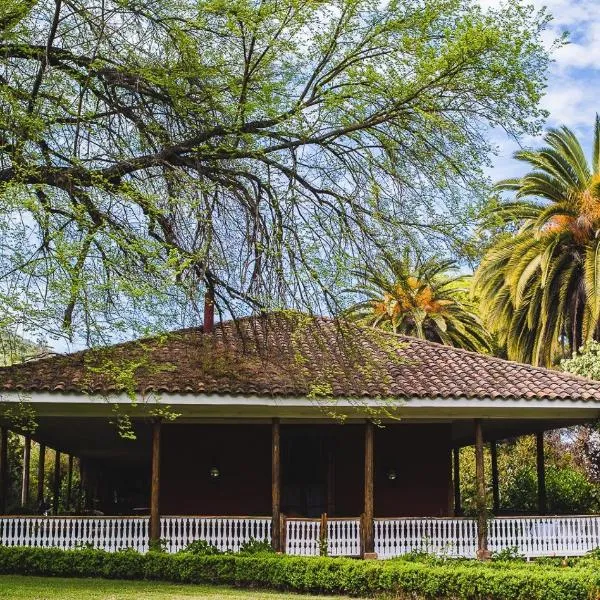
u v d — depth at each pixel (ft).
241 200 40.52
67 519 52.47
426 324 113.91
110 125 40.91
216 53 41.16
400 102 40.14
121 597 40.81
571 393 55.72
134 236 35.76
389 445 64.08
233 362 56.34
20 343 35.14
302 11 39.01
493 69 38.47
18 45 37.27
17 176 33.91
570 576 41.91
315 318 42.24
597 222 86.12
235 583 47.39
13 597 39.52
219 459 62.90
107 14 39.70
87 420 58.18
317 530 53.57
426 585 43.75
